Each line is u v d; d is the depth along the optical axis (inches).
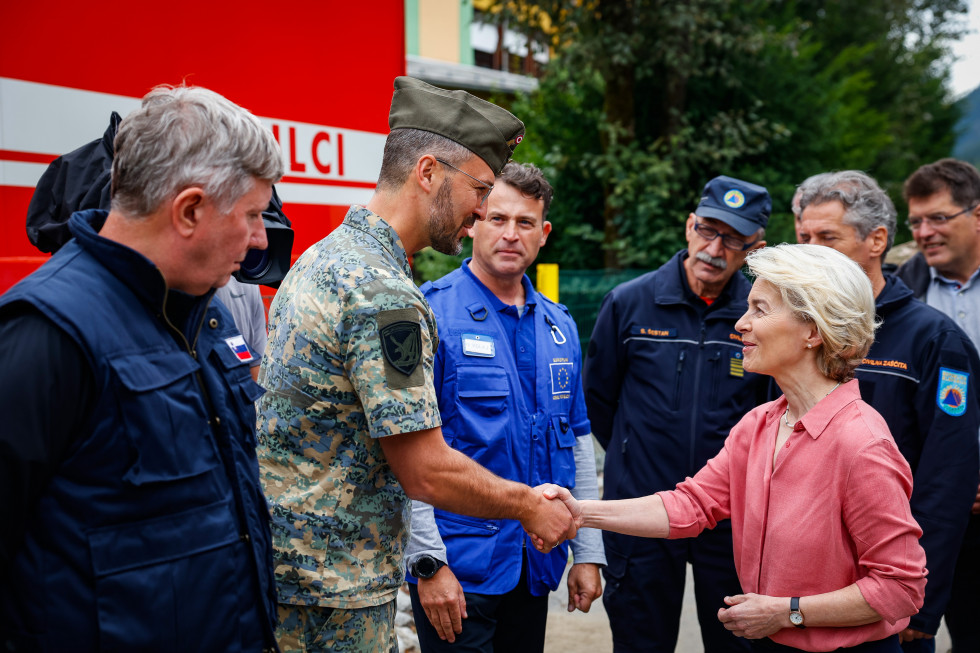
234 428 50.6
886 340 92.5
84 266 45.0
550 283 217.8
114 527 43.0
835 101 441.7
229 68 100.3
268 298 116.5
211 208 45.9
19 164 80.0
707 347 101.3
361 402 58.6
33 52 80.8
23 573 41.6
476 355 84.0
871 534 63.6
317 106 113.7
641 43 374.3
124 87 88.9
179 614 44.5
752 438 74.1
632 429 103.6
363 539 61.4
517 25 404.8
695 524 79.5
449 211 67.7
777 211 399.9
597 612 148.2
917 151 708.0
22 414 39.9
